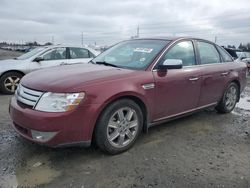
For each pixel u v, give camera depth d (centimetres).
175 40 454
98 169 327
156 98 399
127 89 355
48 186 291
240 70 588
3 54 3106
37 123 313
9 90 782
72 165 335
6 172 317
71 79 340
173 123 504
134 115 378
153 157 361
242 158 369
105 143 348
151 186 294
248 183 307
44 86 330
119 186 294
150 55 419
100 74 361
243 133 468
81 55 879
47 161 344
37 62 808
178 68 404
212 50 535
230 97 577
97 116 334
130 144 380
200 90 477
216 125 504
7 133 436
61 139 317
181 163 347
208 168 337
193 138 435
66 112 313
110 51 488
